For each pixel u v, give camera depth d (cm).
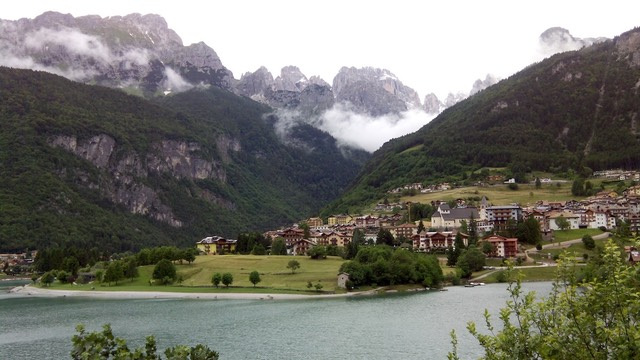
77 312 16612
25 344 11606
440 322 12069
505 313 2859
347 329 11875
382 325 12131
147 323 13912
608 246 2761
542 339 2722
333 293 19012
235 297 19325
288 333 11738
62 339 12094
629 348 2434
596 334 2608
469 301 15238
